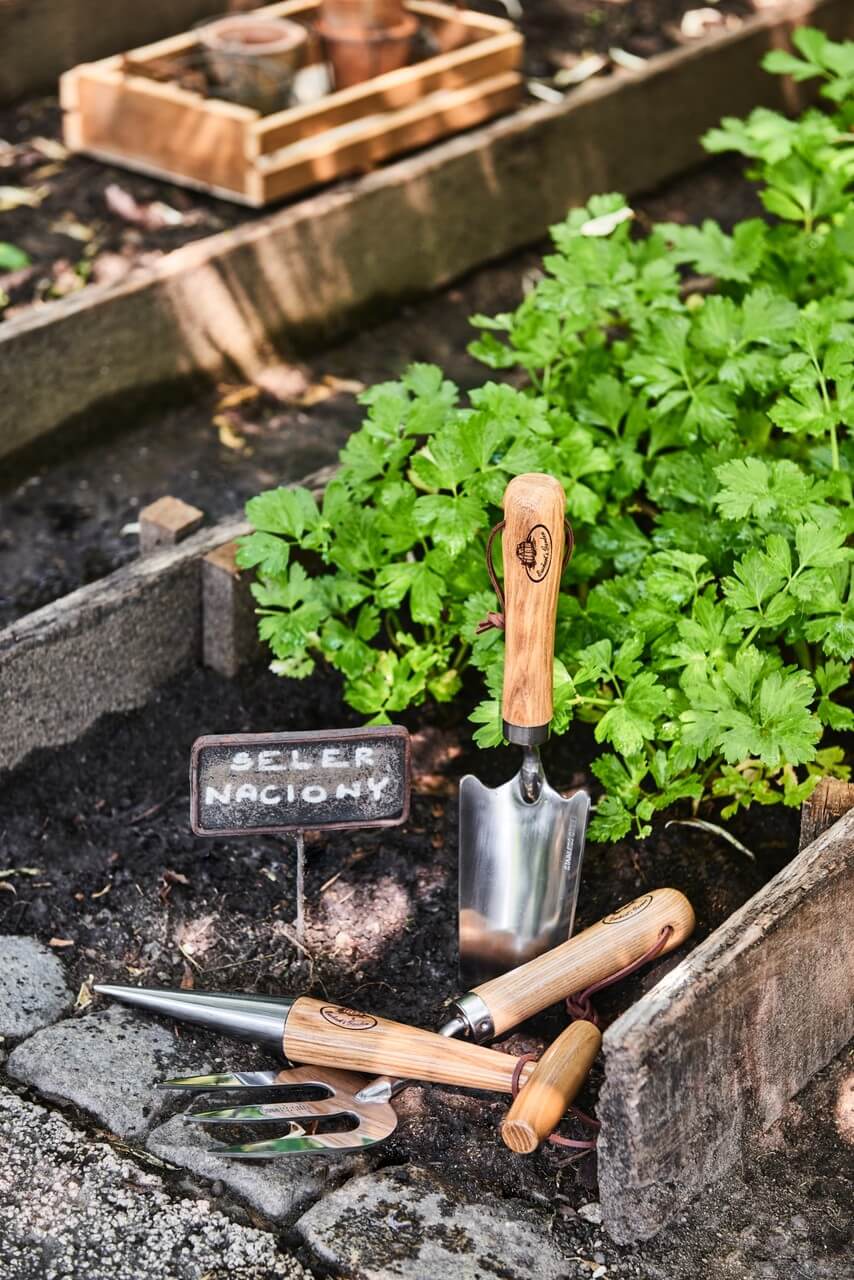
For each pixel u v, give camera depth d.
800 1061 1.56
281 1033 1.55
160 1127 1.53
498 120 2.46
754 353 1.82
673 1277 1.46
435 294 2.35
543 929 1.61
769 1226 1.49
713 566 1.74
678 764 1.65
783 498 1.68
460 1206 1.49
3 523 2.01
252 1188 1.49
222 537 1.81
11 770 1.74
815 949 1.53
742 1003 1.49
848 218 1.97
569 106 2.40
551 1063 1.51
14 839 1.71
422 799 1.75
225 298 2.16
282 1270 1.45
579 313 1.87
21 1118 1.52
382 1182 1.50
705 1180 1.51
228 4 2.82
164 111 2.32
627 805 1.68
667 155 2.58
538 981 1.57
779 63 2.10
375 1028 1.55
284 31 2.39
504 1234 1.47
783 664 1.79
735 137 2.03
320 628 1.79
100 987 1.60
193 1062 1.57
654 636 1.69
